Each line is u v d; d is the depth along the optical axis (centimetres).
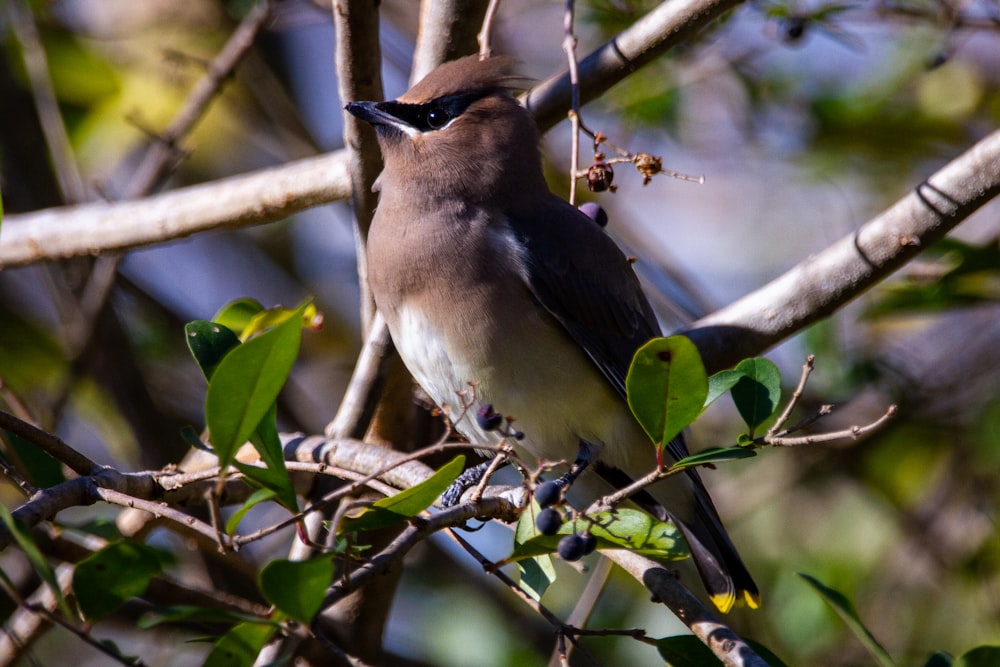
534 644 1191
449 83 902
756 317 902
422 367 874
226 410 558
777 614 1166
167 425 1227
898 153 1303
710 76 1275
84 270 1242
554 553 621
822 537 1262
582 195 1300
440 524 620
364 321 965
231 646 538
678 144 1279
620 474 936
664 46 905
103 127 1348
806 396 1169
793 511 1276
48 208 1287
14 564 1072
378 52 873
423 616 1222
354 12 838
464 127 890
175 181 1441
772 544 1266
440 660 1198
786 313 896
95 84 1342
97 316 1173
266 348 550
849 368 1170
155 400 1317
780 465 1252
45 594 827
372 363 916
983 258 987
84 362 1176
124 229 1074
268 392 560
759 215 1554
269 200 1016
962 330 1309
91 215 1095
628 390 595
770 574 1225
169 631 968
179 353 1350
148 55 1368
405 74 1378
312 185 1005
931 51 1157
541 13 1436
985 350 1240
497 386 862
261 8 1154
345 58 870
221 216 1041
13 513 596
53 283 1246
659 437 603
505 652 1187
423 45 952
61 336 1270
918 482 1250
